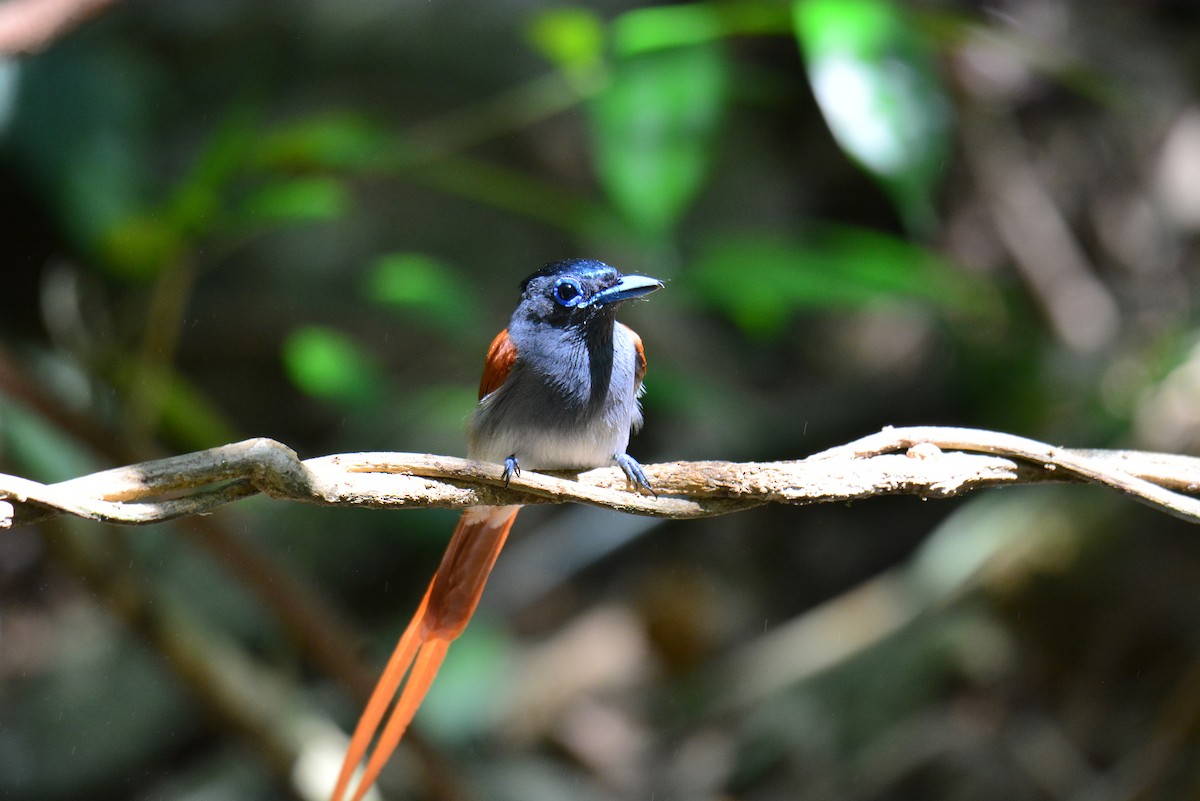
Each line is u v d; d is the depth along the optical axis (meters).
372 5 15.38
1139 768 10.56
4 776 12.66
